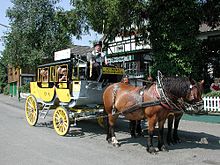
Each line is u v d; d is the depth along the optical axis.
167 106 8.37
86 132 11.74
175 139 9.97
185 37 16.45
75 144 9.63
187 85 8.24
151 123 8.57
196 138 10.59
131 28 18.19
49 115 16.58
